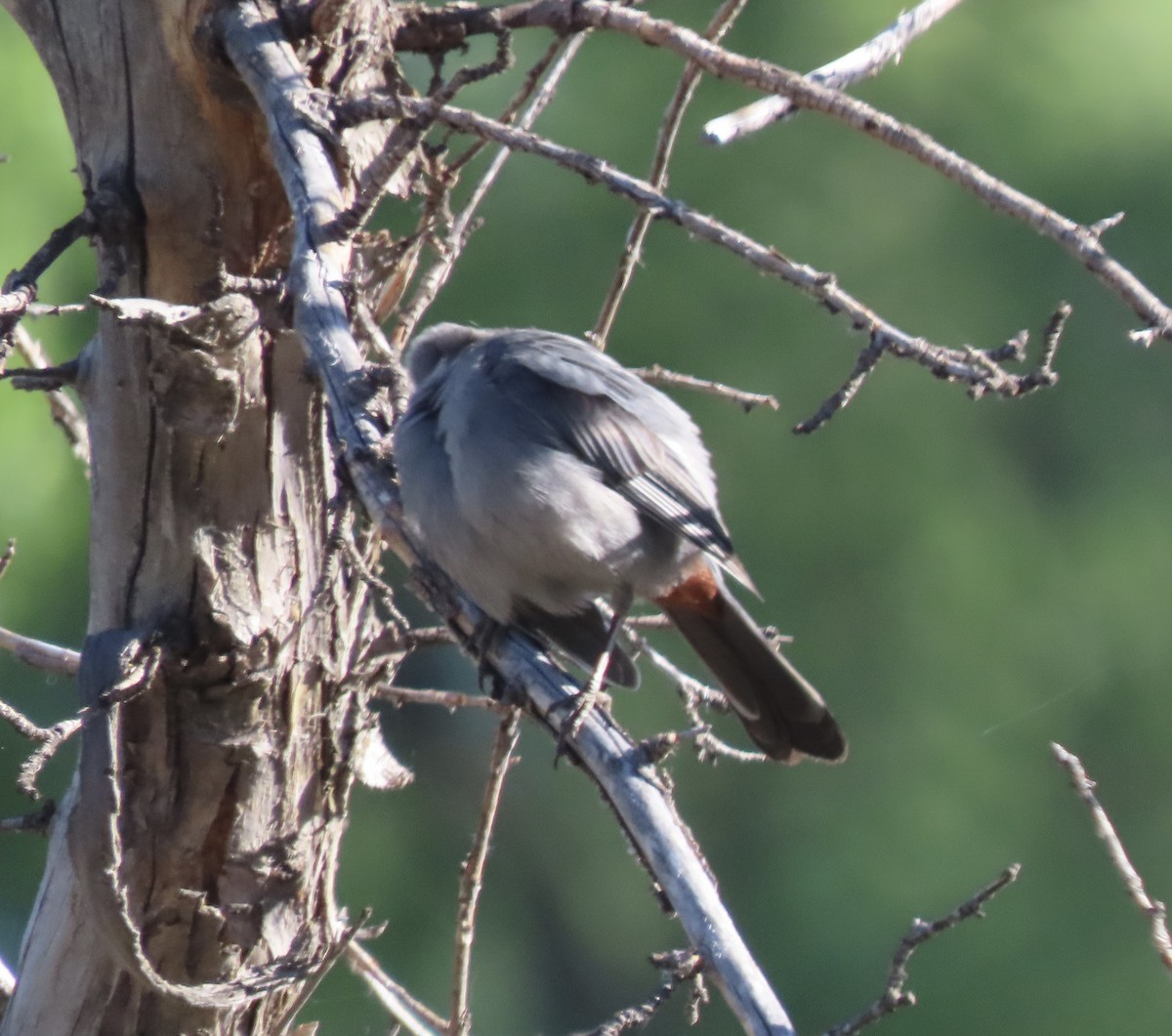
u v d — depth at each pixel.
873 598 16.84
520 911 18.50
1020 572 17.08
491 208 16.22
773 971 16.55
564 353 7.34
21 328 7.82
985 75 17.34
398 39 6.64
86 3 6.52
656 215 4.97
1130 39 17.59
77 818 6.23
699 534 7.33
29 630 14.55
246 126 6.51
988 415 17.30
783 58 16.56
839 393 4.66
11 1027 6.94
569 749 5.60
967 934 16.23
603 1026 4.36
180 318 5.68
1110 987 15.85
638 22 5.52
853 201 16.89
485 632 6.28
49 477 14.21
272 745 6.75
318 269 5.66
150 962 6.71
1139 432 17.73
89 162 6.66
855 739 16.91
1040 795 16.75
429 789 18.23
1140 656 16.94
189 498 6.58
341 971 15.37
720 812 17.30
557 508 6.87
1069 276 17.12
